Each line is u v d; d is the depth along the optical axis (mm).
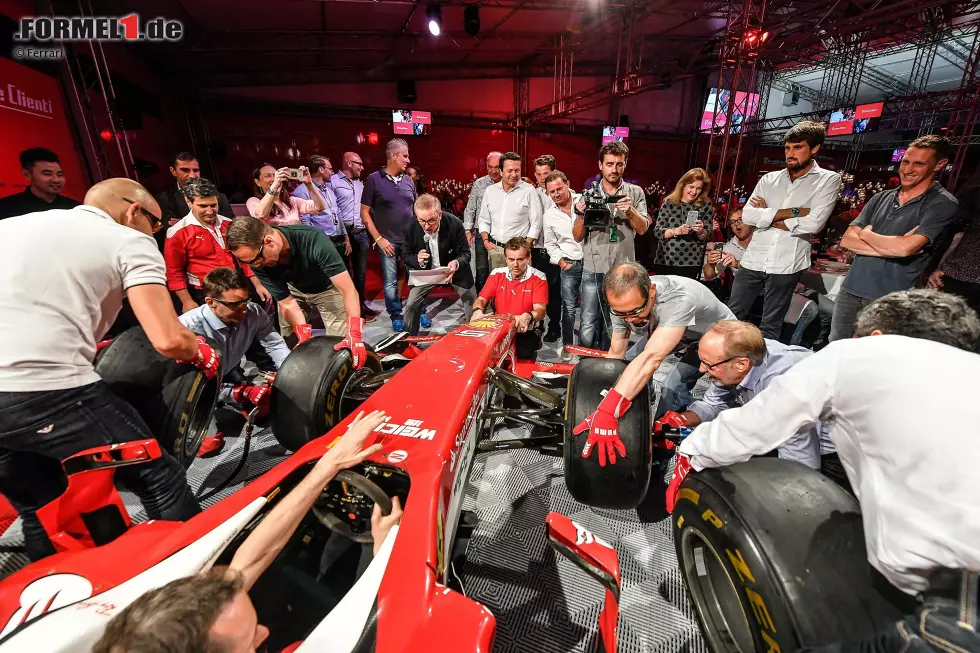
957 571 852
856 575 1059
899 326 1100
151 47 8930
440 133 13789
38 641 803
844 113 11344
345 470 1407
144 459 1553
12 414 1416
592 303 3703
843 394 1046
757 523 1170
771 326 3334
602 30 10930
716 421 1329
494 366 2459
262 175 5023
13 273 1401
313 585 1494
